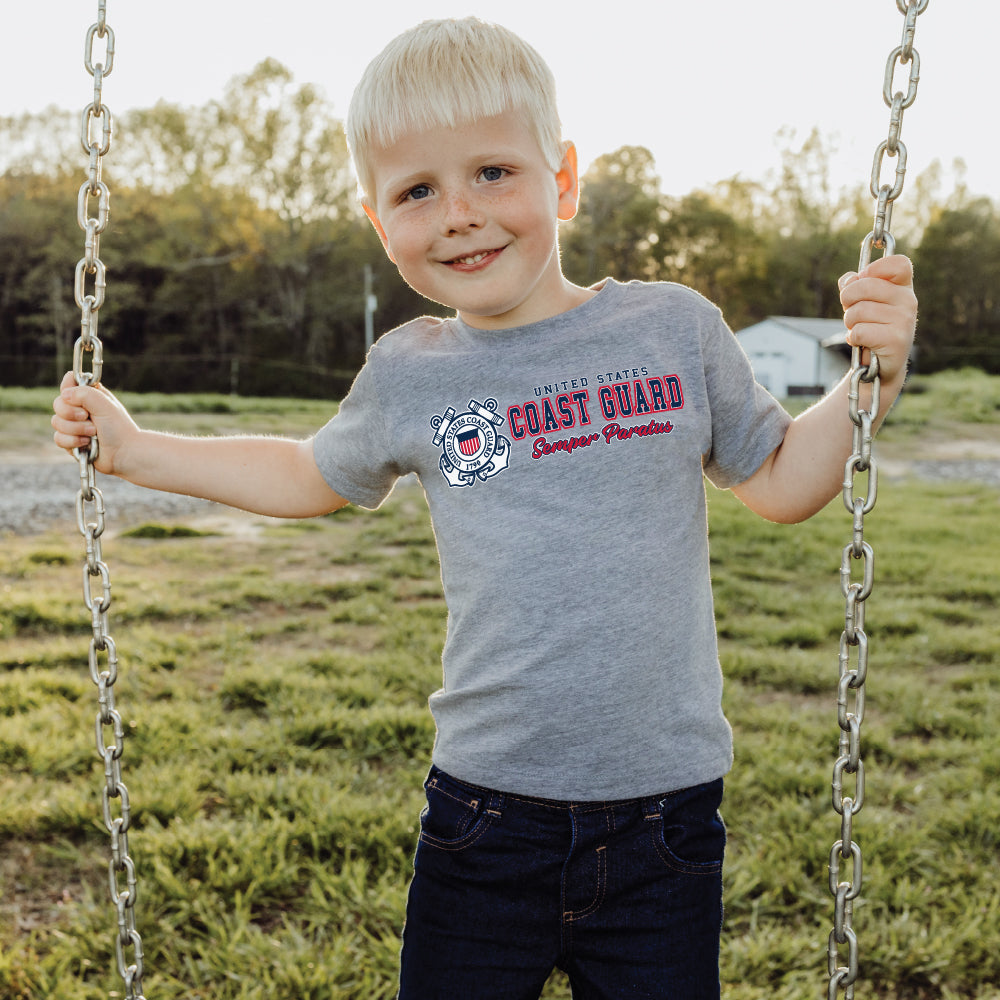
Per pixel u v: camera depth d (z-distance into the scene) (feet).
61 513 33.35
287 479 5.90
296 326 158.10
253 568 24.20
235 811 10.64
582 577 4.87
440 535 5.28
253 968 8.02
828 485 5.02
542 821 4.92
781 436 5.23
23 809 10.36
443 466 5.21
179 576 23.26
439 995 5.02
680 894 4.91
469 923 5.02
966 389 112.16
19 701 13.67
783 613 20.20
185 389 150.20
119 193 155.94
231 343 158.20
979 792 11.11
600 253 180.45
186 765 11.68
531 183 5.01
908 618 19.15
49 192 160.66
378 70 5.07
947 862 9.64
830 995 4.50
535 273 5.08
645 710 4.88
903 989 8.07
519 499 5.00
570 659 4.85
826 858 9.60
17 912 8.98
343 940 8.31
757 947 8.27
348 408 5.77
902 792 11.18
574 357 5.15
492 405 5.14
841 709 4.38
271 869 9.41
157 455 5.75
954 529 30.99
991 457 63.46
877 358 4.42
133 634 17.57
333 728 12.88
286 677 14.84
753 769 11.55
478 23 5.16
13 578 22.49
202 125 157.48
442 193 4.97
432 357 5.38
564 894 4.91
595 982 4.96
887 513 34.60
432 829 5.16
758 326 133.90
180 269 152.35
